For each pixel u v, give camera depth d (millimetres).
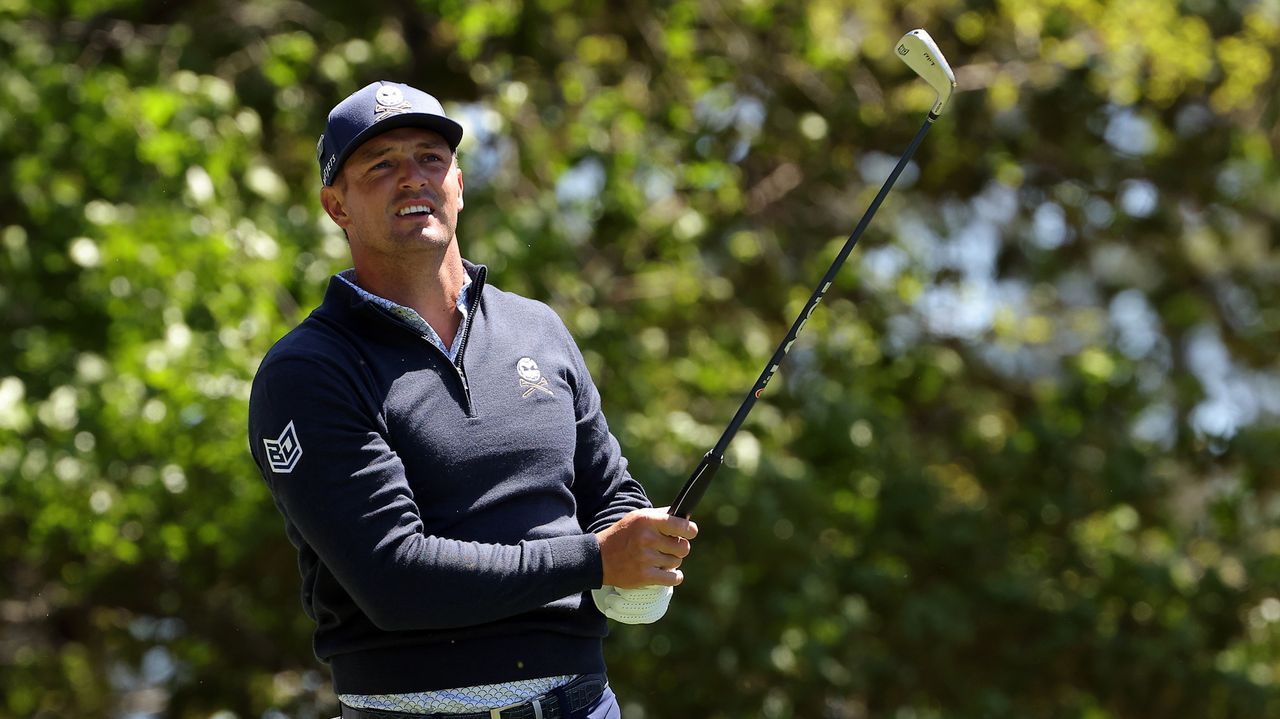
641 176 31016
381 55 30391
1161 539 36188
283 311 26000
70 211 27016
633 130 30562
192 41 30938
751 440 28281
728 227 34219
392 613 9156
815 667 29047
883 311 35375
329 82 31297
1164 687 33938
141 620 31078
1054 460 34688
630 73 33812
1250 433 36500
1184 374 39344
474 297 10195
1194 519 37562
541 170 29688
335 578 9578
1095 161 38688
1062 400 35688
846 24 36750
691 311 31797
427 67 32875
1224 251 42969
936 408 37094
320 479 9305
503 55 31594
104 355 27625
